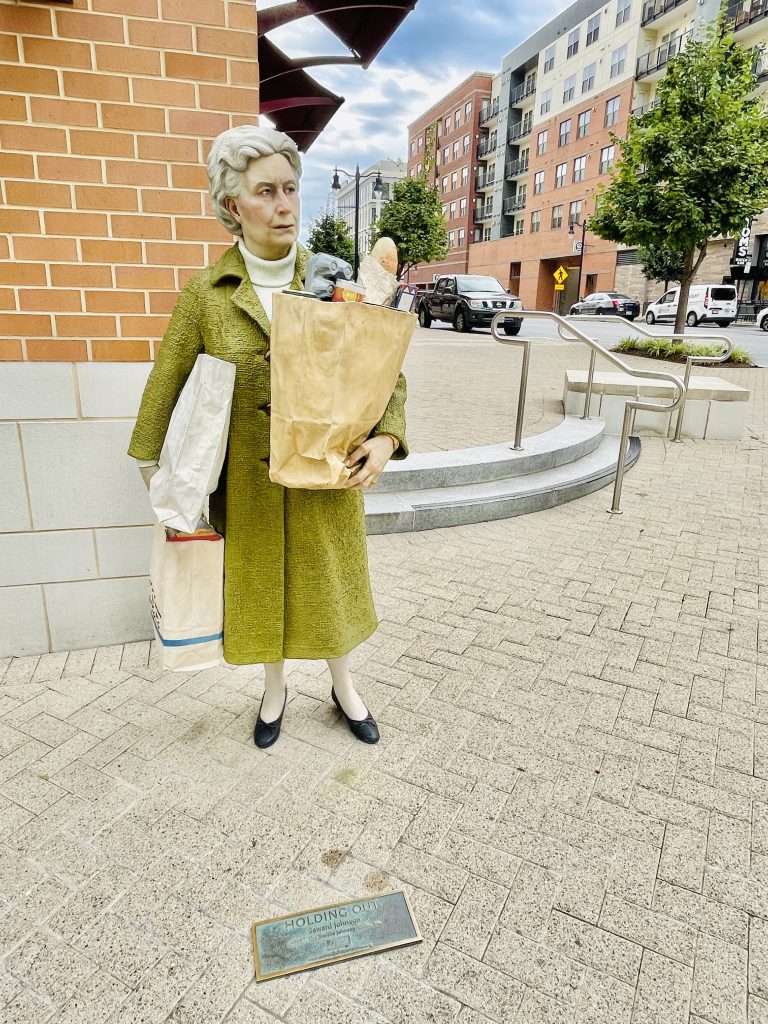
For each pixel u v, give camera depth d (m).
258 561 1.92
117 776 2.04
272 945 1.52
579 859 1.79
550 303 44.03
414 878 1.71
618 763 2.17
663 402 6.90
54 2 2.16
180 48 2.31
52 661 2.68
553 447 5.38
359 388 1.55
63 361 2.44
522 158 45.50
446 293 21.44
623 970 1.49
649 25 32.47
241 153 1.58
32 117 2.23
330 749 2.20
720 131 11.86
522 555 3.88
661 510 4.74
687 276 13.11
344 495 2.02
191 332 1.78
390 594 3.34
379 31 3.51
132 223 2.40
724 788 2.07
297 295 1.46
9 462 2.48
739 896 1.69
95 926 1.56
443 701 2.48
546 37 40.19
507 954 1.52
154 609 1.96
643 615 3.17
